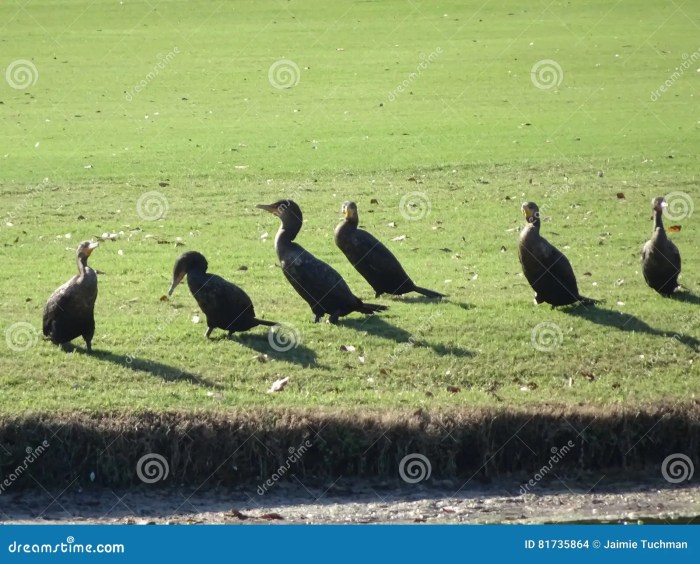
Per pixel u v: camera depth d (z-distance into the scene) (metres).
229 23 55.97
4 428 12.66
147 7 59.19
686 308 17.25
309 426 13.05
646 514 12.69
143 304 17.41
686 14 56.22
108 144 32.75
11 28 54.19
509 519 12.46
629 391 14.24
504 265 20.14
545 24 54.75
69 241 21.78
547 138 33.19
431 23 55.56
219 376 14.37
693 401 13.86
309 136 33.91
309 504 12.65
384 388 14.21
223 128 35.34
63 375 14.18
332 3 60.44
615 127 34.72
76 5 59.28
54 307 14.77
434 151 31.52
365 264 17.41
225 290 15.41
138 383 14.03
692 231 22.67
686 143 32.19
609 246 21.50
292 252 16.34
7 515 12.24
